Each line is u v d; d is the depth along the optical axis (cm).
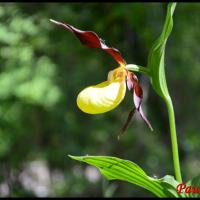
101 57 1152
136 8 1012
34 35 1180
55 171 1474
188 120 1525
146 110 1170
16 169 1345
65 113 1348
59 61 1328
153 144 1309
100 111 391
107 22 1031
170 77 1225
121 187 1198
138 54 1073
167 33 339
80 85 1334
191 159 1383
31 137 1365
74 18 1075
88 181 1445
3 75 1262
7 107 1307
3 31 1184
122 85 393
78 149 1334
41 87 1260
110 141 1359
